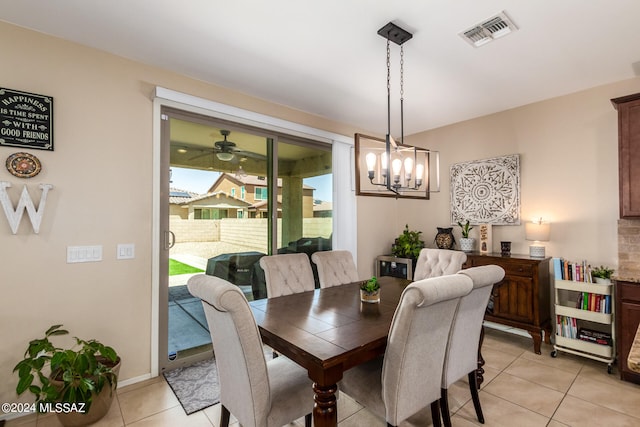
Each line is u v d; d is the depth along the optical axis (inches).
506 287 125.1
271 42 88.7
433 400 63.8
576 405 84.0
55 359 68.7
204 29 82.6
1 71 78.1
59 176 84.5
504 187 142.0
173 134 107.3
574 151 123.6
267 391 55.2
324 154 157.8
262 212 130.8
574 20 78.7
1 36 78.4
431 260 112.0
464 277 61.3
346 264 114.6
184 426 75.4
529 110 135.8
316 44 89.7
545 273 123.9
